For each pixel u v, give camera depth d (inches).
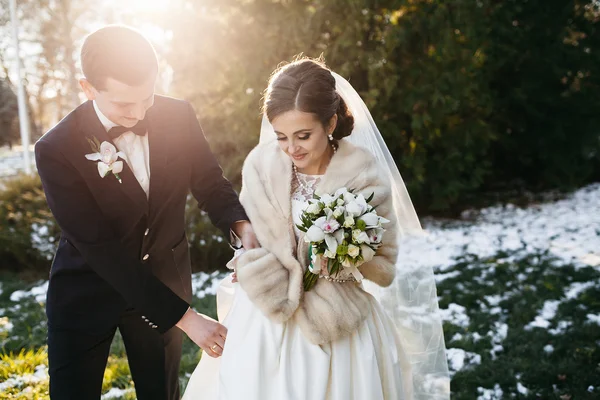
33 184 277.6
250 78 297.1
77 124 83.7
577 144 406.0
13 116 957.2
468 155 332.2
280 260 83.5
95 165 83.4
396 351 87.7
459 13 309.1
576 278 211.6
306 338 80.9
